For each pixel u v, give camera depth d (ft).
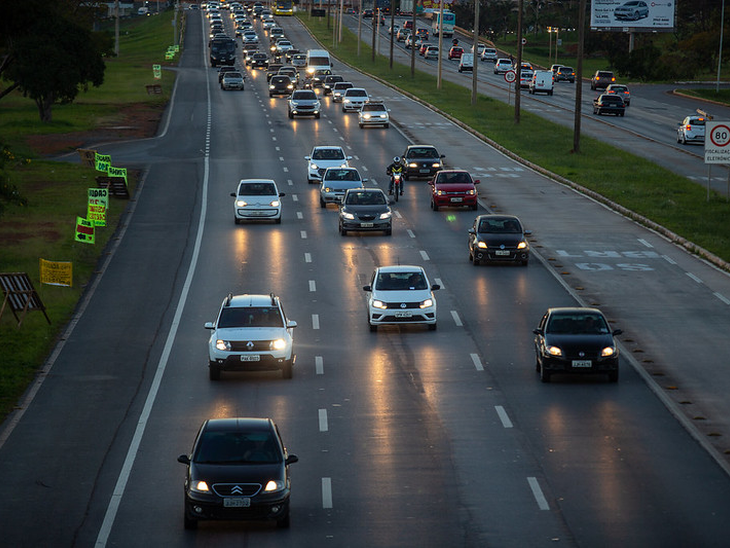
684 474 141.90
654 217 359.05
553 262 297.33
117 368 201.67
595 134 597.52
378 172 453.17
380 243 322.14
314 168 430.61
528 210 376.48
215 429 127.65
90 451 154.92
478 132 577.02
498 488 136.67
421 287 229.86
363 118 595.47
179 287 269.44
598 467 144.66
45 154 513.86
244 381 191.93
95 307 250.78
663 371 197.16
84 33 652.07
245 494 119.96
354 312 244.42
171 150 519.60
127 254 308.19
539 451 151.64
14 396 183.83
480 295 259.39
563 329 192.34
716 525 123.34
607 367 186.70
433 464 146.30
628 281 275.59
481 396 180.34
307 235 334.65
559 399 178.50
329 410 172.86
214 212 374.02
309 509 130.00
